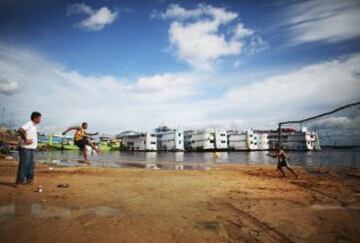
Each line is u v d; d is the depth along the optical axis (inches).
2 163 614.2
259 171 583.2
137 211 178.4
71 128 452.1
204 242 125.6
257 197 235.0
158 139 4264.3
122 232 135.6
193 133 4062.5
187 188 282.7
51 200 208.1
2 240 121.6
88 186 284.8
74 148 3415.4
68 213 170.6
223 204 204.5
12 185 273.1
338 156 2011.6
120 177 382.6
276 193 259.1
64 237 127.2
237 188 289.1
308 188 300.2
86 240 124.0
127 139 4318.4
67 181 322.0
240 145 3892.7
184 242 124.8
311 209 189.3
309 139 3314.5
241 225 151.3
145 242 123.3
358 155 2134.6
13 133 2087.8
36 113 284.7
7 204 191.9
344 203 211.3
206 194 247.4
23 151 274.8
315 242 127.5
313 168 676.7
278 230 143.3
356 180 396.5
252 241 128.0
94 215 166.9
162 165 926.4
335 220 161.6
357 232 141.2
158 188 279.4
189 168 731.4
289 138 3474.4
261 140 3922.2
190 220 159.5
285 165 439.5
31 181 287.7
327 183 352.5
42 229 138.0
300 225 151.8
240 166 842.8
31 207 184.5
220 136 3890.3
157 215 169.0
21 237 126.1
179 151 3848.4
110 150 4175.7
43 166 624.4
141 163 1061.1
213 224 152.5
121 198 221.5
